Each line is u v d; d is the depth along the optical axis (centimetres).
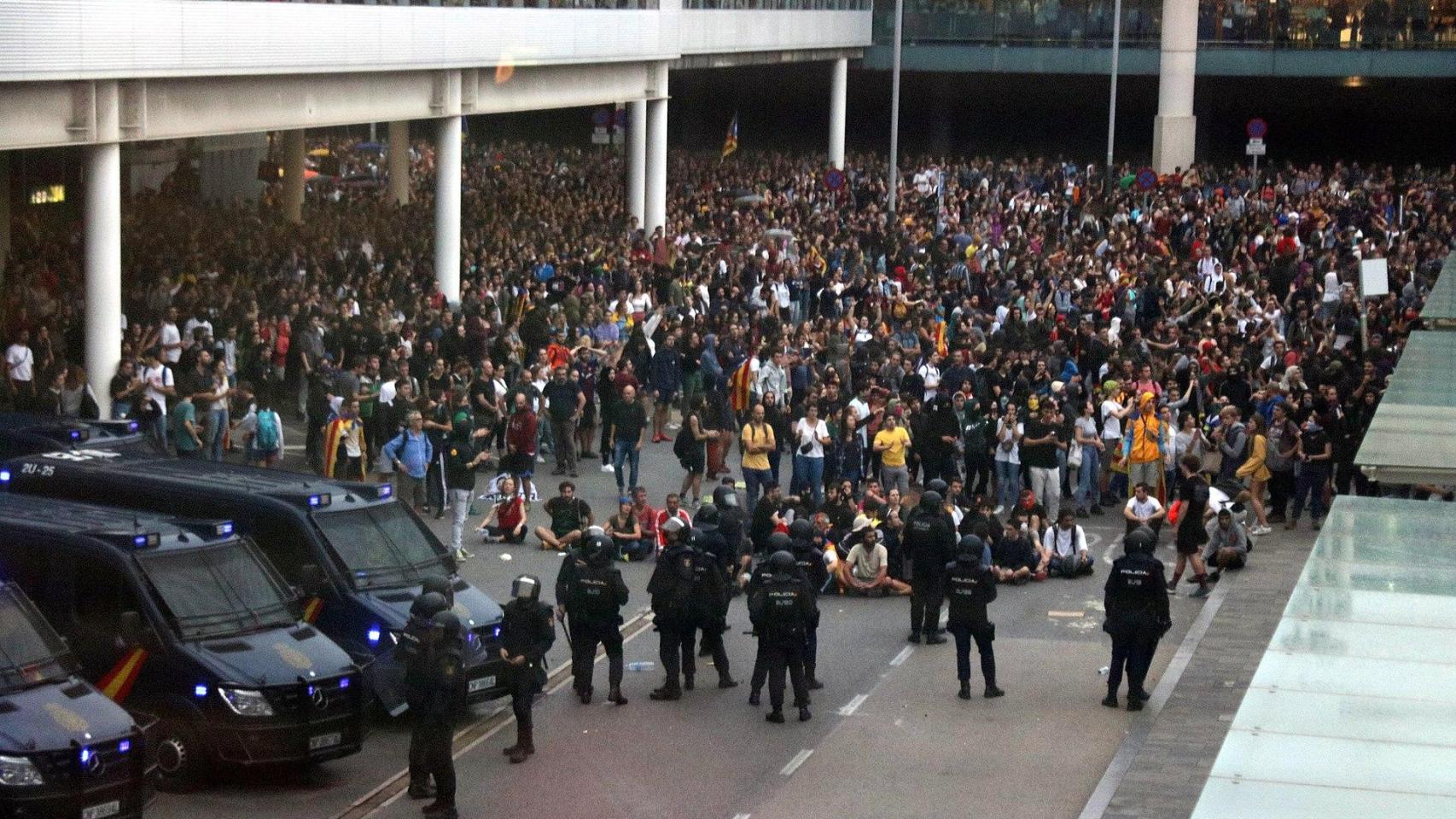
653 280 4241
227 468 1884
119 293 2631
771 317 3541
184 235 3869
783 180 6159
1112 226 5100
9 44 2273
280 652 1541
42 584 1552
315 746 1527
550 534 2391
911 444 2731
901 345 3262
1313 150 8219
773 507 2256
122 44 2500
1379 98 8006
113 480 1792
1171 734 1736
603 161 6944
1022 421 2778
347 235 4153
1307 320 3647
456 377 2773
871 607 2231
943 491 2138
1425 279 3953
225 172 4956
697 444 2628
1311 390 2862
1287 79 7850
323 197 5069
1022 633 2108
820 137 8756
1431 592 1163
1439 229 5103
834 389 2775
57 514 1627
